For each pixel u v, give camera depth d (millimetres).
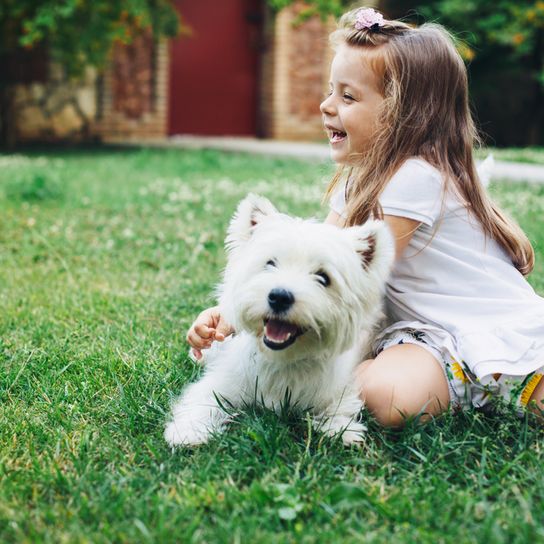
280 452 2197
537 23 14852
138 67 15594
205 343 2570
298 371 2443
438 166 2625
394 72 2637
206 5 16422
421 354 2539
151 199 7438
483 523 1834
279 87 16547
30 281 4316
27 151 12836
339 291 2217
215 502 1903
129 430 2393
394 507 1902
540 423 2451
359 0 15156
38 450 2266
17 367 2934
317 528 1815
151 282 4367
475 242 2660
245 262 2309
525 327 2471
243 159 11914
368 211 2617
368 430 2412
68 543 1730
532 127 17609
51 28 11234
